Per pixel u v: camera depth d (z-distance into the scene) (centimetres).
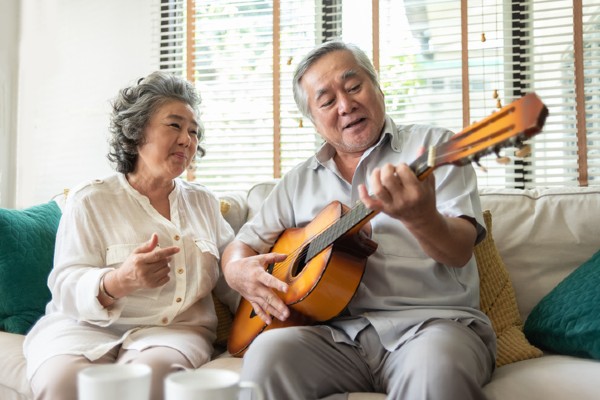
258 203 202
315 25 250
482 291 157
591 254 170
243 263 147
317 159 159
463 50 231
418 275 136
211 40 260
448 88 233
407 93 237
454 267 133
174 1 267
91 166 264
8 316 171
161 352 132
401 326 127
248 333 146
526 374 122
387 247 140
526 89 229
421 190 97
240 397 117
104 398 59
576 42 221
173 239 158
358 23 244
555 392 113
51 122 271
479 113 231
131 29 265
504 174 227
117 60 265
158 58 263
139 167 165
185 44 262
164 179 163
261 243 167
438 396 103
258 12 257
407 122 236
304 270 136
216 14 259
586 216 172
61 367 127
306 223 160
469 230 126
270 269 156
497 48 229
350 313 140
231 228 188
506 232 177
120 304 141
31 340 149
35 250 178
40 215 188
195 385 60
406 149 150
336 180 157
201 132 177
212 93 258
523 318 171
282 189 168
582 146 219
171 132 160
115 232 155
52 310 161
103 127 263
